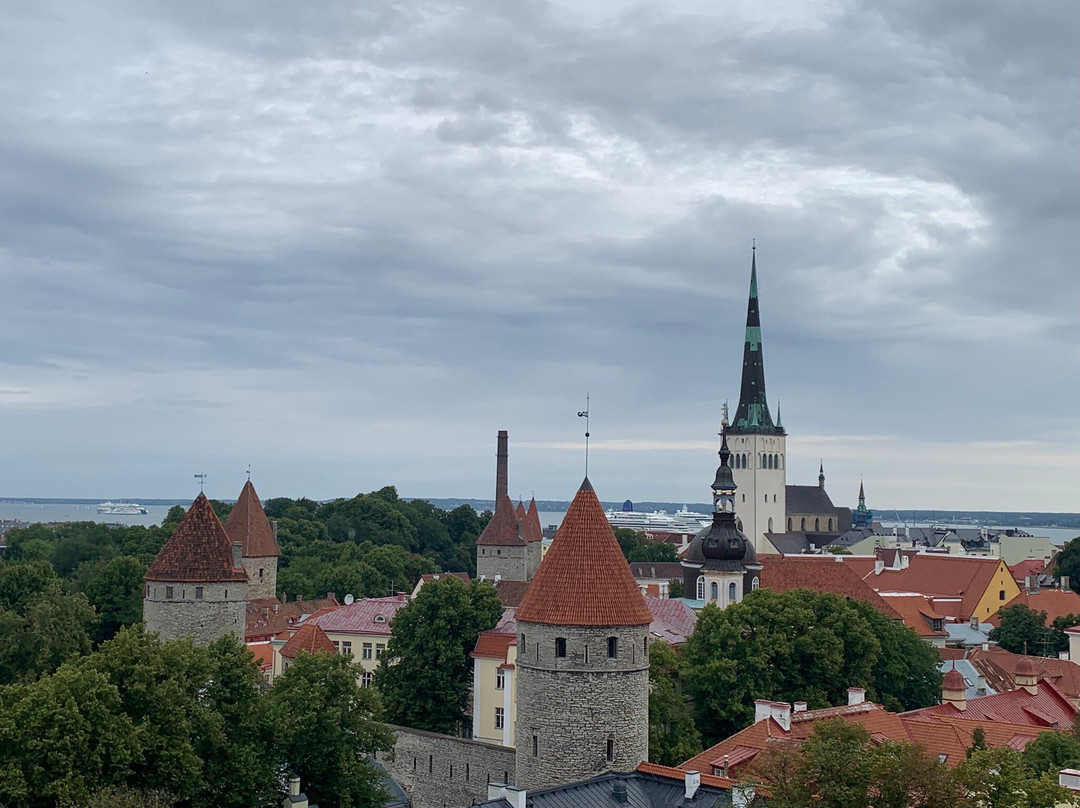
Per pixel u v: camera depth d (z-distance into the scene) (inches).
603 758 2807.6
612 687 2827.3
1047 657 5674.2
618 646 2837.1
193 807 2613.2
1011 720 3663.9
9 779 2310.5
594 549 2908.5
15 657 4178.2
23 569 5034.5
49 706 2438.5
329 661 3041.3
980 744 2819.9
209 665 2844.5
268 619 6599.4
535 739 2851.9
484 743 3597.4
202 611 4271.7
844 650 4266.7
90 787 2400.3
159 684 2684.5
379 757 3870.6
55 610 4301.2
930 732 3129.9
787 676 4126.5
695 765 2824.8
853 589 6304.1
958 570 7234.3
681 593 7391.7
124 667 2689.5
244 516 6909.5
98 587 5600.4
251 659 2997.0
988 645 6067.9
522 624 2901.1
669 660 4055.1
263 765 2785.4
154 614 4271.7
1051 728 3341.5
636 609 2881.4
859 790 1995.6
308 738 2918.3
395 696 4165.8
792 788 2080.5
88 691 2511.1
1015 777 2000.5
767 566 6505.9
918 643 4608.8
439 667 4224.9
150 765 2571.4
